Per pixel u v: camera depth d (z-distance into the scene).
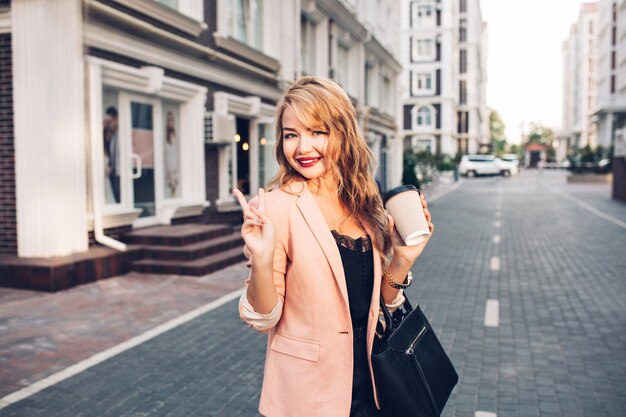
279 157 2.07
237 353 5.21
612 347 5.39
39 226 7.87
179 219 10.91
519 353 5.24
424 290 8.00
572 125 114.31
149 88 9.69
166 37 10.06
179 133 11.22
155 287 7.89
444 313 6.70
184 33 10.80
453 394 4.29
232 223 12.86
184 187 11.30
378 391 1.91
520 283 8.47
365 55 24.72
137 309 6.73
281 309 1.88
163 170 10.69
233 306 6.92
